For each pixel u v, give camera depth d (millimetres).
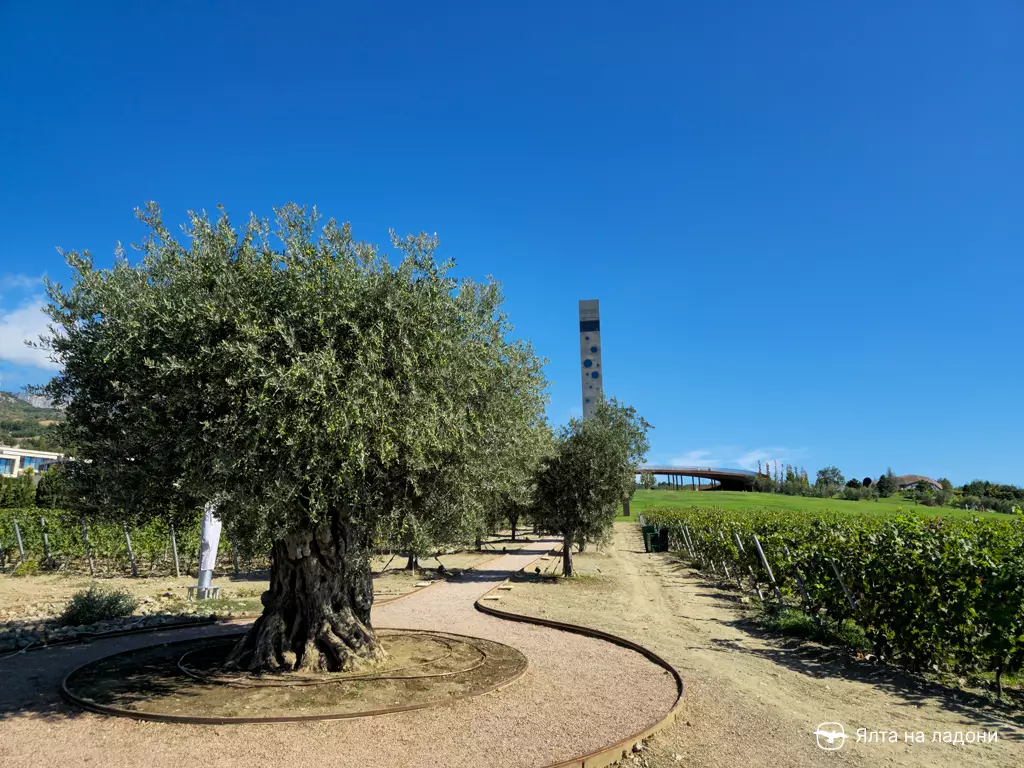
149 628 11250
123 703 6688
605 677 8078
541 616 12820
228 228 7289
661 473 111500
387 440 6637
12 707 6699
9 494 39125
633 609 14234
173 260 7418
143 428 7035
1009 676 8562
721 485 124688
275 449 6305
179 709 6477
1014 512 9906
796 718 6742
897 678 8562
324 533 7922
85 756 5352
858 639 10453
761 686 7996
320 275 7004
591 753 5324
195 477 6676
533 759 5336
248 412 6270
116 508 7473
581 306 54562
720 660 9367
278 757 5340
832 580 11094
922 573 8812
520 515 28125
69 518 8406
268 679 7484
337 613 8211
